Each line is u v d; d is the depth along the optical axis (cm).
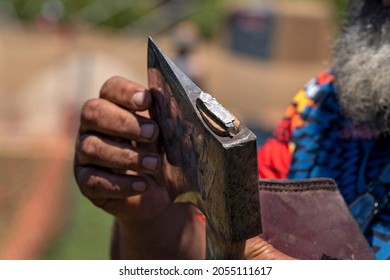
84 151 221
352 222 214
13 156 835
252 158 174
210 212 188
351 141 234
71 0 1689
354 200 228
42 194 795
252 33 1478
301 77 1434
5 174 818
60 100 1252
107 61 1337
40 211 759
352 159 232
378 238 222
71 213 787
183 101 190
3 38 1415
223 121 174
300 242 213
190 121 188
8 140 902
